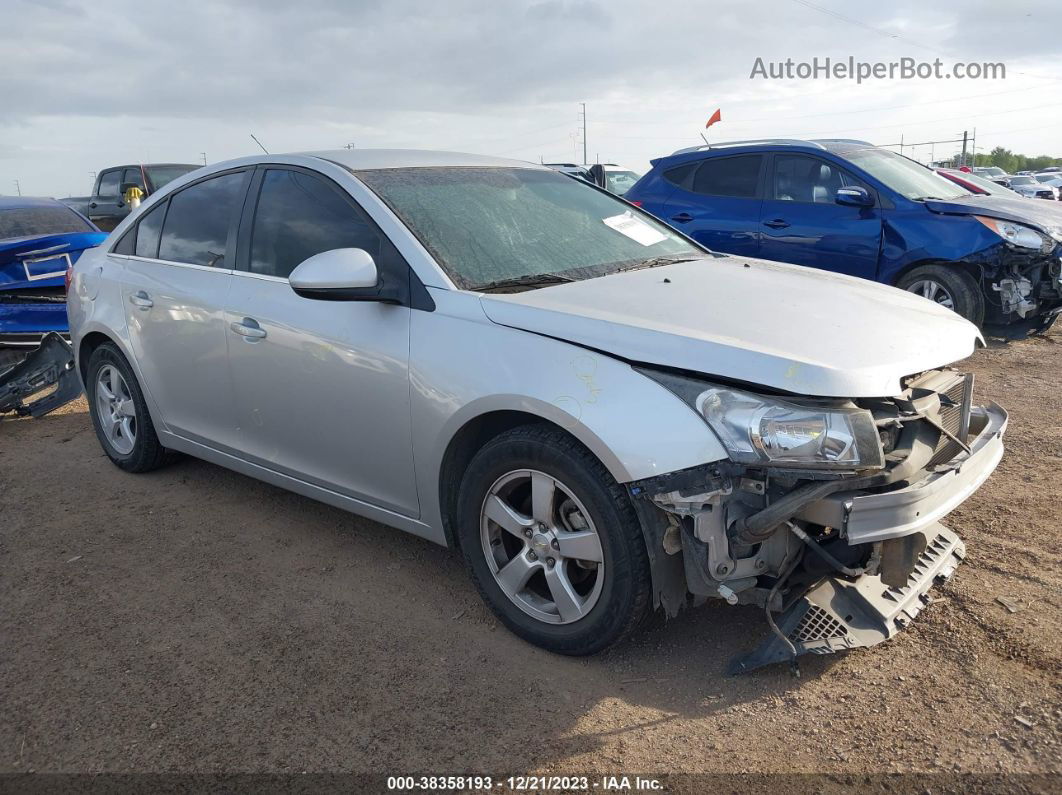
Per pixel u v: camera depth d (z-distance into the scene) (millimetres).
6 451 5449
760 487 2525
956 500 2705
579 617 2834
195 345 4043
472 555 3092
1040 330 7473
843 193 7328
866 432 2461
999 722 2492
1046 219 7137
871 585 2875
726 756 2424
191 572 3680
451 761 2451
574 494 2744
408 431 3146
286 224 3729
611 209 4211
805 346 2629
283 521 4188
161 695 2805
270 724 2641
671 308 2918
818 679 2754
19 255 6770
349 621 3234
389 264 3246
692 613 3188
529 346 2830
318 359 3424
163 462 4867
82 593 3521
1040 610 3035
